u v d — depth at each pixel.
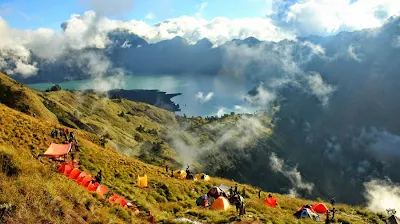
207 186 44.41
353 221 29.75
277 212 29.08
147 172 51.12
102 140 75.06
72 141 45.91
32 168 14.98
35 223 10.45
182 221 20.39
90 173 38.78
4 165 13.65
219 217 22.69
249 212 26.31
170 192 36.84
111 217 15.40
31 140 41.22
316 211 32.50
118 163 48.94
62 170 27.05
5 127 40.84
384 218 33.19
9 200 10.55
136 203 26.41
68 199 13.96
